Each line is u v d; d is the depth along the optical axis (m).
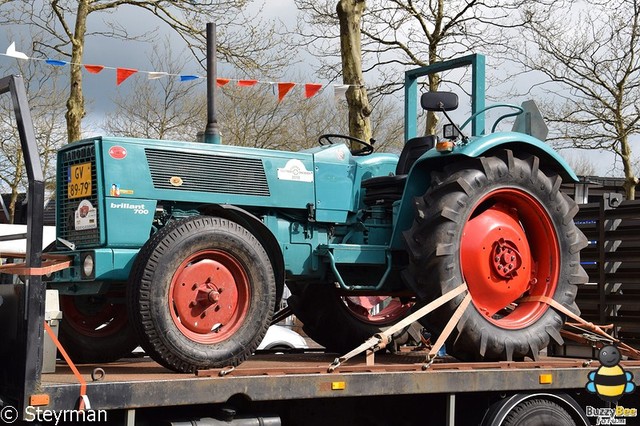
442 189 4.88
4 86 3.57
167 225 4.21
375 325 5.82
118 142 4.42
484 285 4.92
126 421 3.48
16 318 3.50
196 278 4.22
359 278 5.34
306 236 5.08
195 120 17.89
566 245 5.25
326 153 5.20
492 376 4.51
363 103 9.19
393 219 5.25
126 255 4.34
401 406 4.60
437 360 5.12
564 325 5.62
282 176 4.95
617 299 6.15
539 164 5.40
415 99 6.02
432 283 4.75
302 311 5.78
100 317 5.18
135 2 12.06
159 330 4.05
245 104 18.48
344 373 4.04
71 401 3.34
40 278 3.37
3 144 16.27
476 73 5.54
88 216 4.41
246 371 3.85
